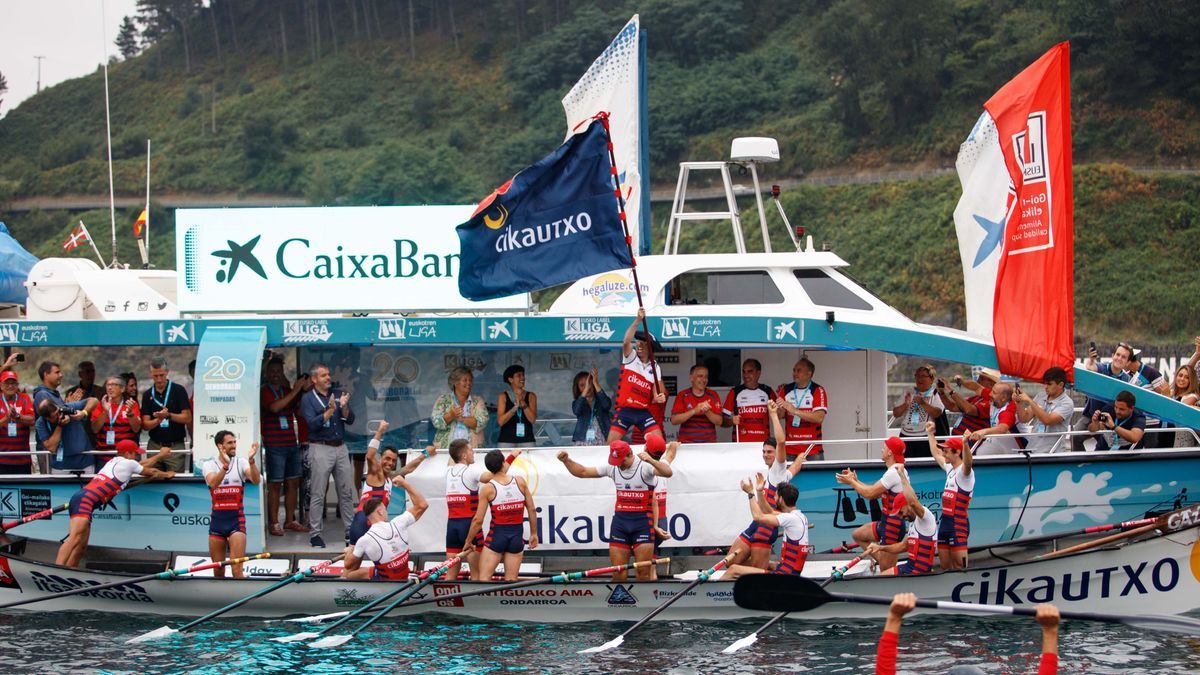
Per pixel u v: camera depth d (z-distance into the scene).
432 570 16.95
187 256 18.62
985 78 86.38
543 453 17.98
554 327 18.31
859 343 18.20
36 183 113.94
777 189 20.38
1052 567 16.94
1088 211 75.00
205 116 122.75
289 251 18.61
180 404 19.27
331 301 18.61
